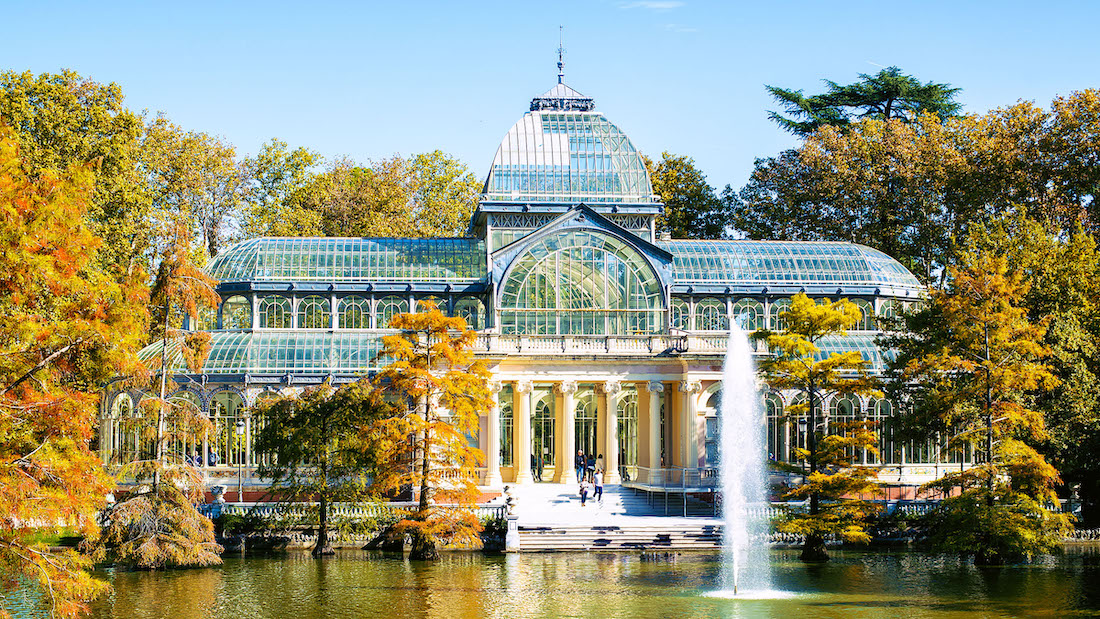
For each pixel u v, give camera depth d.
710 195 126.69
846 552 69.25
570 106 97.31
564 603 52.75
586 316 86.94
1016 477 62.12
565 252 86.88
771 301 91.81
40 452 37.47
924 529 72.00
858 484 64.38
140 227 92.38
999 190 103.00
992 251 74.88
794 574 60.94
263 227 119.75
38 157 83.00
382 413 66.62
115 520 58.94
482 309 89.94
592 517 74.94
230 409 79.31
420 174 130.00
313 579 58.19
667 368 85.69
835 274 92.94
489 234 90.38
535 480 92.50
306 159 124.94
